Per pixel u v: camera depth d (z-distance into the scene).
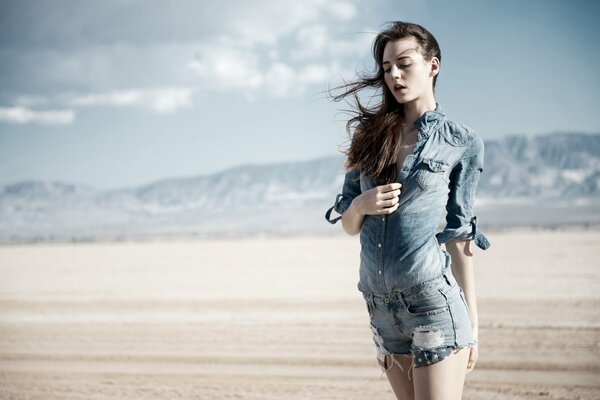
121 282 21.55
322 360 8.44
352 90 3.59
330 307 13.19
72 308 14.34
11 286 20.84
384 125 3.42
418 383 3.30
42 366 8.69
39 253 49.34
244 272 24.02
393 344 3.45
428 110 3.49
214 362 8.59
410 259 3.28
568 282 16.94
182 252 42.03
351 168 3.52
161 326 11.66
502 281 17.70
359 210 3.35
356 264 26.23
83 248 56.62
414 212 3.31
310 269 24.39
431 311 3.27
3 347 9.95
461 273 3.49
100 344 10.11
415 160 3.33
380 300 3.39
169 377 7.90
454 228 3.46
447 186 3.39
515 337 9.57
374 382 7.32
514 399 6.64
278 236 77.12
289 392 7.03
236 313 12.95
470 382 7.29
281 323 11.44
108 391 7.39
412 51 3.39
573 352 8.57
